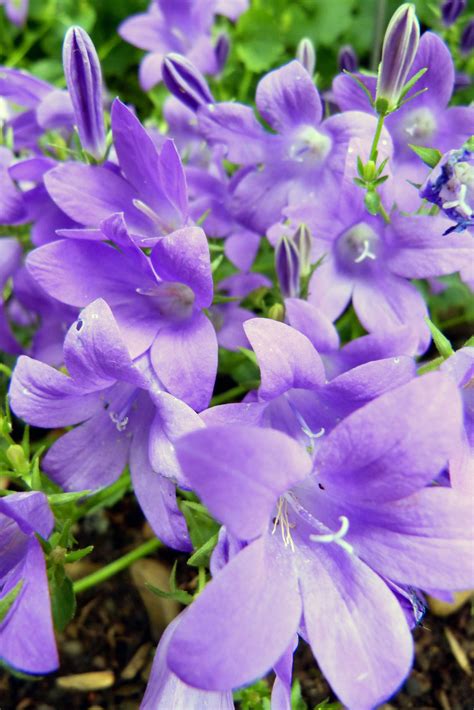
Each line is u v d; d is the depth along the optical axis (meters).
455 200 0.17
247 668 0.14
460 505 0.14
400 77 0.17
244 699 0.19
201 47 0.25
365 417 0.14
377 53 0.26
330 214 0.19
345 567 0.15
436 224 0.18
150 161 0.18
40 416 0.17
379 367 0.16
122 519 0.24
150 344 0.17
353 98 0.20
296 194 0.20
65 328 0.22
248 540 0.15
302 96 0.19
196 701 0.16
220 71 0.26
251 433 0.13
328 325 0.17
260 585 0.14
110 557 0.23
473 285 0.21
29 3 0.32
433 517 0.14
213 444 0.13
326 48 0.31
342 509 0.15
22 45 0.33
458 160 0.17
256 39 0.30
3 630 0.15
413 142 0.20
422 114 0.20
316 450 0.15
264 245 0.24
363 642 0.14
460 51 0.25
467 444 0.16
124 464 0.18
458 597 0.23
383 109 0.18
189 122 0.24
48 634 0.14
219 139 0.20
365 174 0.18
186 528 0.17
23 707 0.22
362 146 0.18
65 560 0.17
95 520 0.24
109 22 0.32
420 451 0.14
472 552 0.14
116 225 0.17
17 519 0.15
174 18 0.25
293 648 0.15
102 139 0.19
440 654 0.23
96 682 0.22
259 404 0.16
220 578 0.14
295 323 0.17
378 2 0.26
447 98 0.19
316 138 0.20
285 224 0.19
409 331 0.17
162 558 0.23
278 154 0.20
